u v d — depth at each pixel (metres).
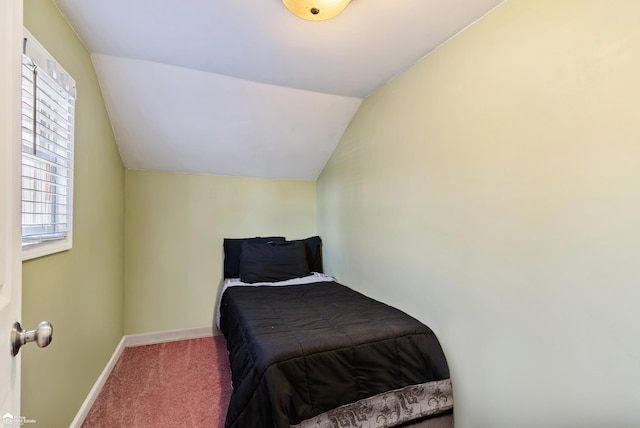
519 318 1.21
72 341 1.49
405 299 1.91
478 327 1.40
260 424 1.22
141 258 2.68
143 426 1.61
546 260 1.12
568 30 1.06
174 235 2.81
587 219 1.00
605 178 0.96
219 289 2.96
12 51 0.62
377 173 2.24
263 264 2.76
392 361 1.49
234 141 2.62
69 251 1.45
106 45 1.67
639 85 0.88
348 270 2.66
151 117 2.24
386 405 1.42
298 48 1.70
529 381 1.17
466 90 1.48
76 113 1.54
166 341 2.74
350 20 1.44
